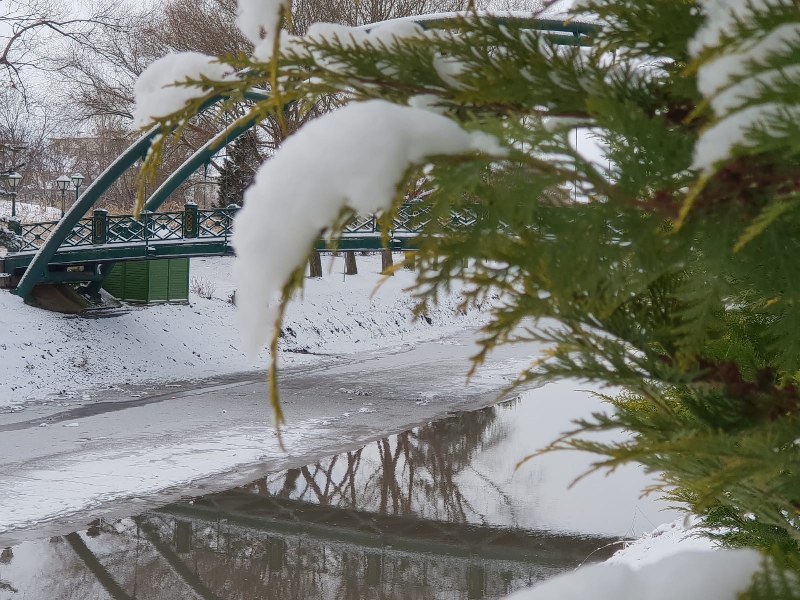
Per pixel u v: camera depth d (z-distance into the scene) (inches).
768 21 31.0
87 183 1788.9
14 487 527.5
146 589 392.2
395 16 1023.0
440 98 45.9
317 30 46.3
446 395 842.2
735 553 32.4
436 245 36.5
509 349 1133.7
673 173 36.7
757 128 30.0
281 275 31.2
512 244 38.4
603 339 51.3
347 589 394.6
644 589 31.2
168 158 1306.6
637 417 47.4
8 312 921.5
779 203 33.2
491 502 514.3
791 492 41.8
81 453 613.9
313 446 651.5
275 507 516.4
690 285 42.3
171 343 1017.5
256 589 392.8
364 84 46.0
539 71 45.0
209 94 45.8
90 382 874.1
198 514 498.6
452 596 381.4
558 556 421.1
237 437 673.6
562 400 792.3
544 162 34.6
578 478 41.1
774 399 48.0
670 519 440.8
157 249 970.7
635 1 45.5
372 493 543.2
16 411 751.7
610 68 46.5
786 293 39.4
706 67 32.8
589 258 37.2
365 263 1672.0
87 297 1058.7
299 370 1015.0
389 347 1210.0
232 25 1251.2
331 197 31.3
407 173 32.8
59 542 446.3
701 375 49.3
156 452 622.5
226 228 983.6
